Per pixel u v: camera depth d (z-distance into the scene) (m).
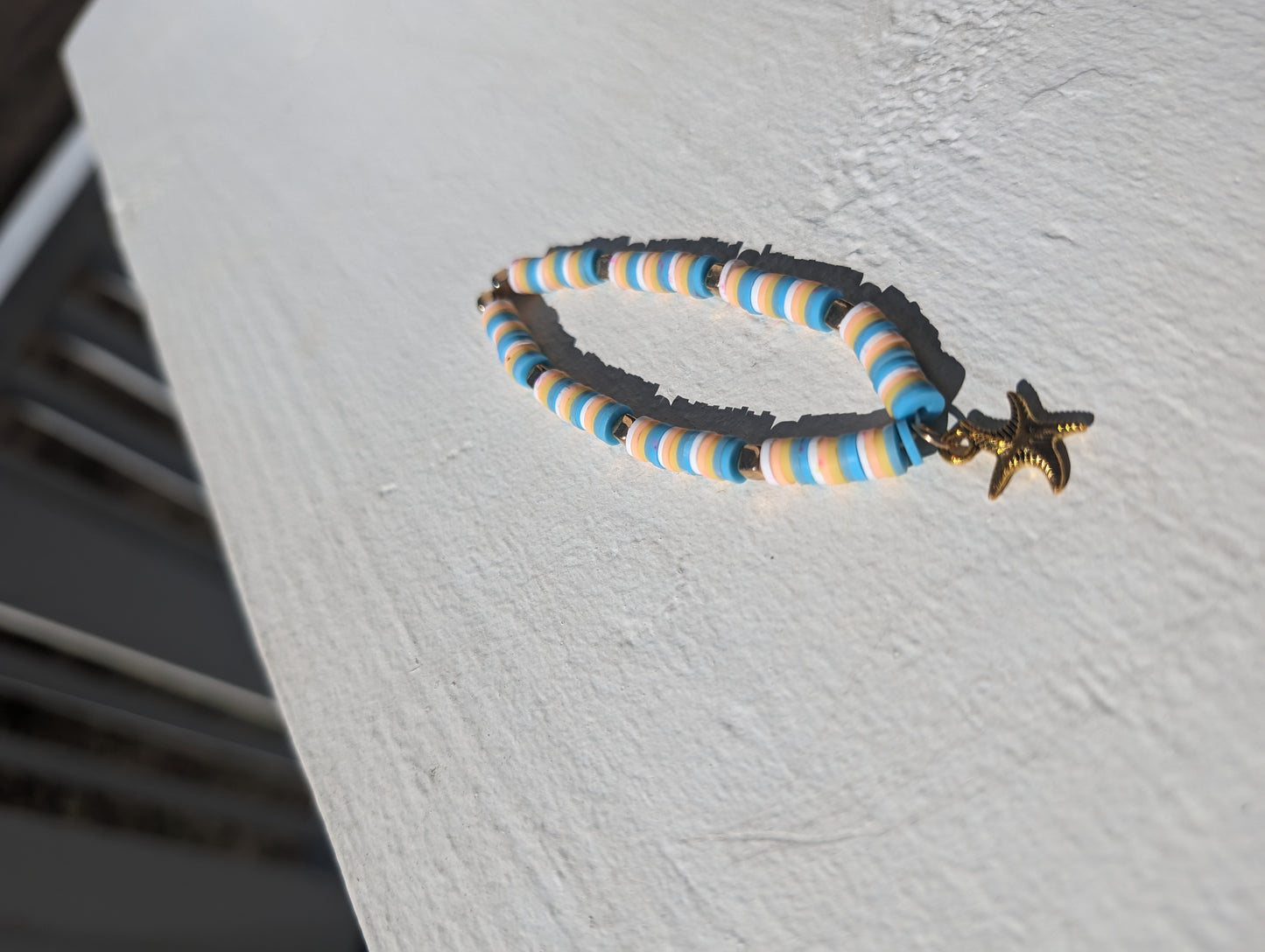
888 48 0.17
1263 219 0.12
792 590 0.13
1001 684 0.11
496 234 0.20
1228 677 0.10
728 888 0.11
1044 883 0.10
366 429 0.19
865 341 0.13
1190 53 0.14
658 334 0.16
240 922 0.42
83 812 0.41
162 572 0.41
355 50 0.27
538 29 0.23
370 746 0.15
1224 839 0.09
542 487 0.16
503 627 0.15
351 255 0.22
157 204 0.28
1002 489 0.12
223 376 0.22
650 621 0.14
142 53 0.34
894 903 0.11
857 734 0.12
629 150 0.19
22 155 0.41
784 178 0.16
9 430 0.40
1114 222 0.13
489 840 0.13
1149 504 0.11
